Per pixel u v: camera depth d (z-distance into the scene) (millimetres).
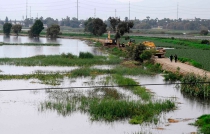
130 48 88938
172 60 79500
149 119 36562
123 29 134500
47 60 82188
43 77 61250
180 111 40344
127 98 45438
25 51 116125
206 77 51281
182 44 134750
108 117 37031
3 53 107375
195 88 48750
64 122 36312
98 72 67312
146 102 42844
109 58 90688
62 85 55031
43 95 47719
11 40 182750
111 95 47281
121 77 60312
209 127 33469
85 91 50188
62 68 73938
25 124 35719
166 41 150750
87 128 34500
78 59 86188
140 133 32656
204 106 42719
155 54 84750
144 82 58312
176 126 34969
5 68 72875
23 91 50125
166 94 49156
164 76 62875
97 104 40156
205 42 130000
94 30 182250
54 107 41219
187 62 73875
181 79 55688
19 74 64500
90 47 139000
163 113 39500
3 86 53625
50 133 33219
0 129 34219
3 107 41688
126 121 36438
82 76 63656
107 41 134125
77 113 39062
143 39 164750
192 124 35531
